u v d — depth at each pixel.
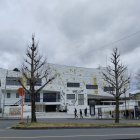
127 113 53.09
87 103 74.50
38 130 22.62
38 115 58.38
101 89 89.75
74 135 17.97
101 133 19.64
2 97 72.31
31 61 31.98
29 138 15.93
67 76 84.56
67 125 26.20
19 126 25.00
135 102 63.38
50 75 79.81
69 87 81.25
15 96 73.12
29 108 56.75
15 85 73.12
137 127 27.80
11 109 56.28
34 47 32.59
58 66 82.88
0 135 17.69
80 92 75.44
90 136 17.41
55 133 19.44
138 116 51.78
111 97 90.50
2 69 73.56
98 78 90.25
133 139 15.75
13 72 73.69
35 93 31.19
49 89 77.38
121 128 26.03
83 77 88.44
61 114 61.53
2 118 47.28
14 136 17.03
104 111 61.19
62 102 76.12
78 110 66.19
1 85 72.75
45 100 77.50
